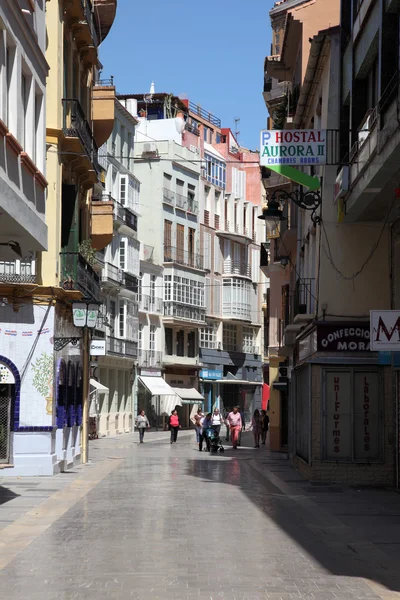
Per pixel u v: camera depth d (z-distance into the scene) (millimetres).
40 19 17250
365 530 14500
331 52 24484
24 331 24625
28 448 24594
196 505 17938
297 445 29609
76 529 14297
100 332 58375
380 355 23094
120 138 65875
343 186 21578
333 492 21578
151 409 70875
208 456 37062
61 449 26516
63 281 26078
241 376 85562
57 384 25641
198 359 77812
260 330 89750
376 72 20719
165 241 73438
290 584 9969
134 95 81938
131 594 9375
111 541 13008
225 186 84500
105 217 33375
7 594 9398
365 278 24594
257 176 89375
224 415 83250
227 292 82562
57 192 25547
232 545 12695
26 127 16266
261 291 89688
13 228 15250
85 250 29125
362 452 24000
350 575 10570
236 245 84812
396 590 9742
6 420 24531
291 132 21531
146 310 69125
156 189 73062
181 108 84812
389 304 24531
